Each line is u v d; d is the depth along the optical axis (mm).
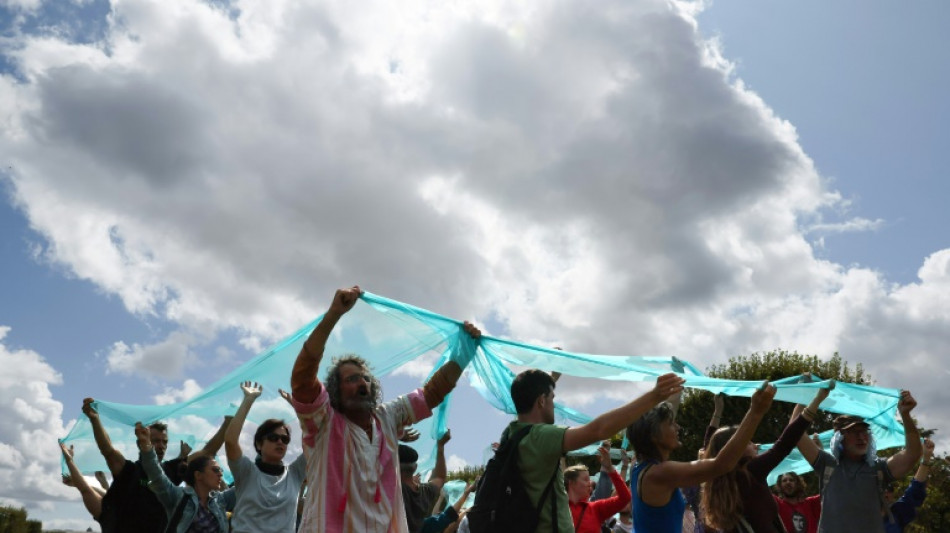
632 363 5566
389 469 4125
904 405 6348
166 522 5992
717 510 5031
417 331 5332
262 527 5926
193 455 6684
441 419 6504
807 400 5570
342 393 4090
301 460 6488
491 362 5695
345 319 5340
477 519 4195
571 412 6914
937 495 22469
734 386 5250
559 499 4125
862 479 6410
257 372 5801
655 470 4348
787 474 7551
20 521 27094
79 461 6801
